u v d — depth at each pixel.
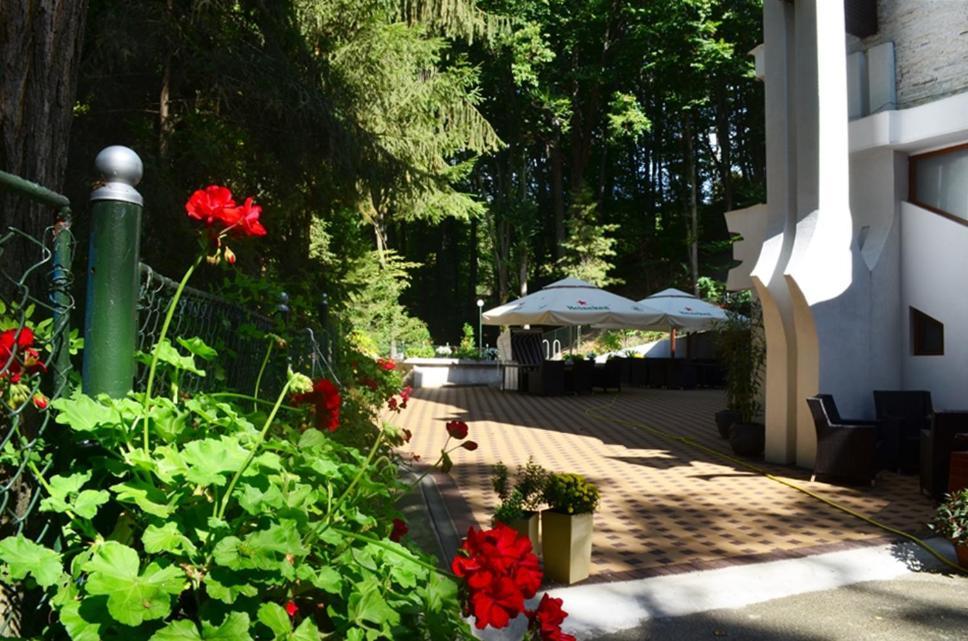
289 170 8.34
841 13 8.41
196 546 1.57
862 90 9.68
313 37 9.75
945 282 8.70
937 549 5.29
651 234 39.53
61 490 1.57
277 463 1.71
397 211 10.54
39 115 2.52
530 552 1.83
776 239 8.88
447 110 12.80
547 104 32.56
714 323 11.96
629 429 12.33
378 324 23.17
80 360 2.05
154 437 1.83
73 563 1.44
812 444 8.40
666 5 30.52
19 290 1.73
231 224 1.94
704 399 18.30
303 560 1.64
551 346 31.11
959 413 6.76
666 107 36.34
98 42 6.99
